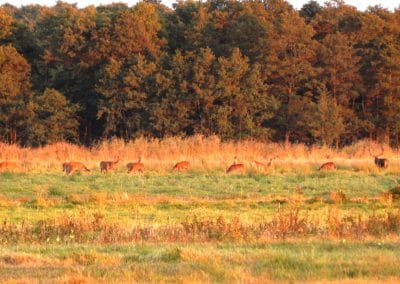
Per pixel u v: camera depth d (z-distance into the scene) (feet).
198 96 385.70
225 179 224.33
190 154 286.05
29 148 312.09
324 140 386.32
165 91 394.32
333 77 409.08
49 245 109.60
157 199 179.22
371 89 408.46
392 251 99.60
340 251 100.01
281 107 404.77
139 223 133.80
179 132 390.42
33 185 209.67
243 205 167.94
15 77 412.98
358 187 207.92
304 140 414.62
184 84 388.37
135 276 84.79
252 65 405.18
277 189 203.21
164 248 102.94
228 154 288.10
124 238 115.14
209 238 114.52
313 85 410.31
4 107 397.19
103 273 86.48
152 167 255.29
